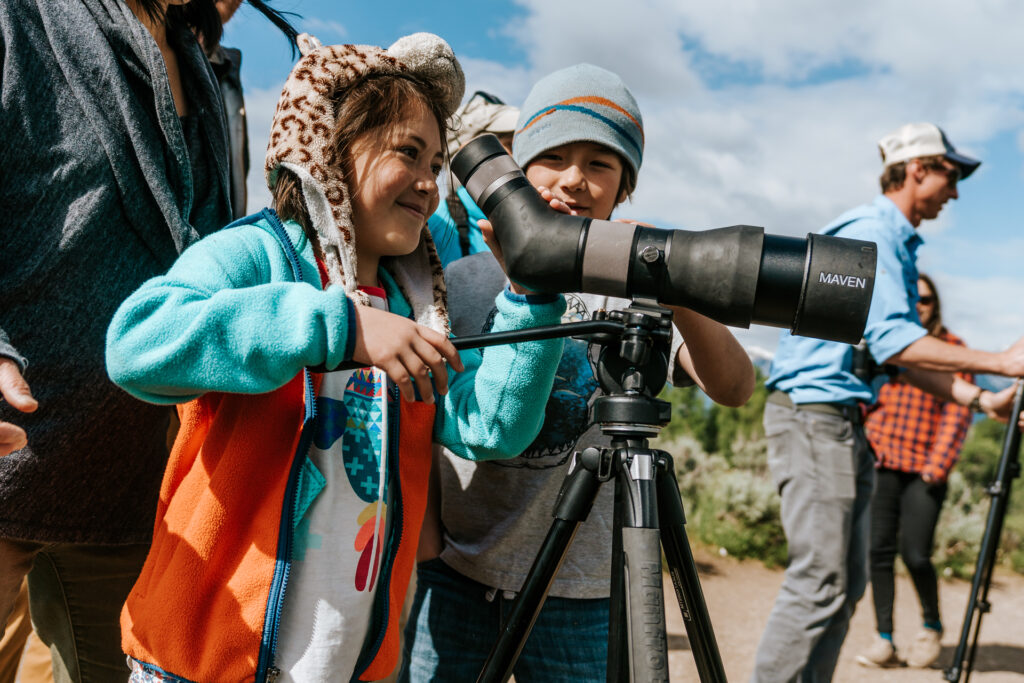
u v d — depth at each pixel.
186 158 1.54
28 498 1.39
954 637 4.86
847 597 2.89
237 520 1.16
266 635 1.11
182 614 1.13
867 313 1.11
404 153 1.31
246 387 1.06
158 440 1.58
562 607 1.61
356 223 1.33
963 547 6.91
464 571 1.66
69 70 1.40
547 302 1.29
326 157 1.27
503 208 1.27
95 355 1.42
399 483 1.29
